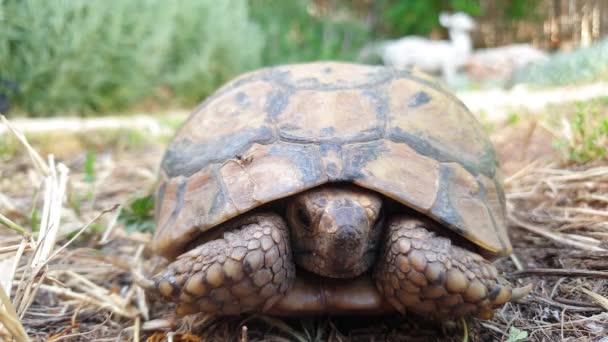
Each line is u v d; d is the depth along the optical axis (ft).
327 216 0.47
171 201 0.57
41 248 0.57
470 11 3.51
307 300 0.51
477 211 0.53
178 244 0.54
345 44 2.89
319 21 2.93
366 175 0.50
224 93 0.64
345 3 3.60
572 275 0.60
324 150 0.52
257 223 0.50
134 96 2.07
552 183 0.86
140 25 2.07
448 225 0.50
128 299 0.61
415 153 0.53
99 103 1.99
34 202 0.73
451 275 0.46
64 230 0.68
